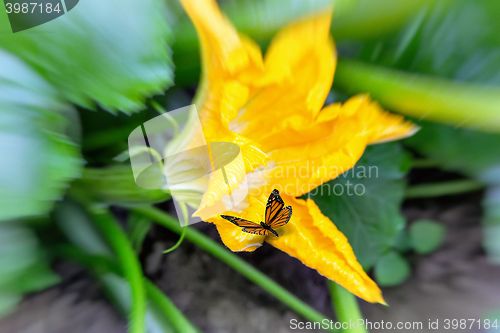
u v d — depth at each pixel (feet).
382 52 1.16
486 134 1.22
